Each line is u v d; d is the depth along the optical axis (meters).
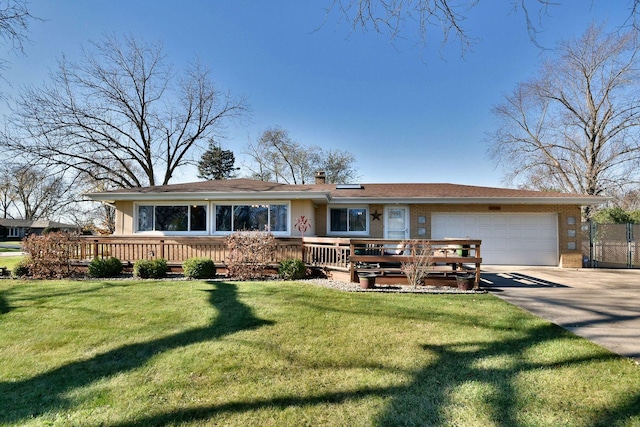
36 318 5.21
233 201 11.38
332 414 2.64
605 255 13.28
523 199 12.25
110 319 5.15
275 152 36.16
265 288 7.44
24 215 42.59
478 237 12.88
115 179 22.77
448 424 2.51
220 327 4.75
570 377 3.20
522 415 2.60
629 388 2.99
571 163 22.62
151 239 10.68
